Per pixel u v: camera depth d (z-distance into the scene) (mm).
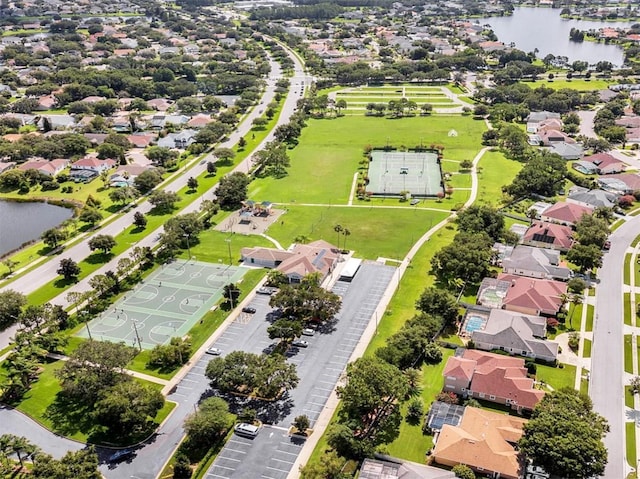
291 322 146750
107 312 165750
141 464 114562
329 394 132375
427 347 141750
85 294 164125
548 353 139125
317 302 157875
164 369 142125
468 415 119875
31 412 129250
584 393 128875
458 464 109062
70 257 198875
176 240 193875
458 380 129375
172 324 159500
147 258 190625
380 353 135000
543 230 195000
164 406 129750
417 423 122625
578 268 181375
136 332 155625
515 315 151250
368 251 196250
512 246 193625
